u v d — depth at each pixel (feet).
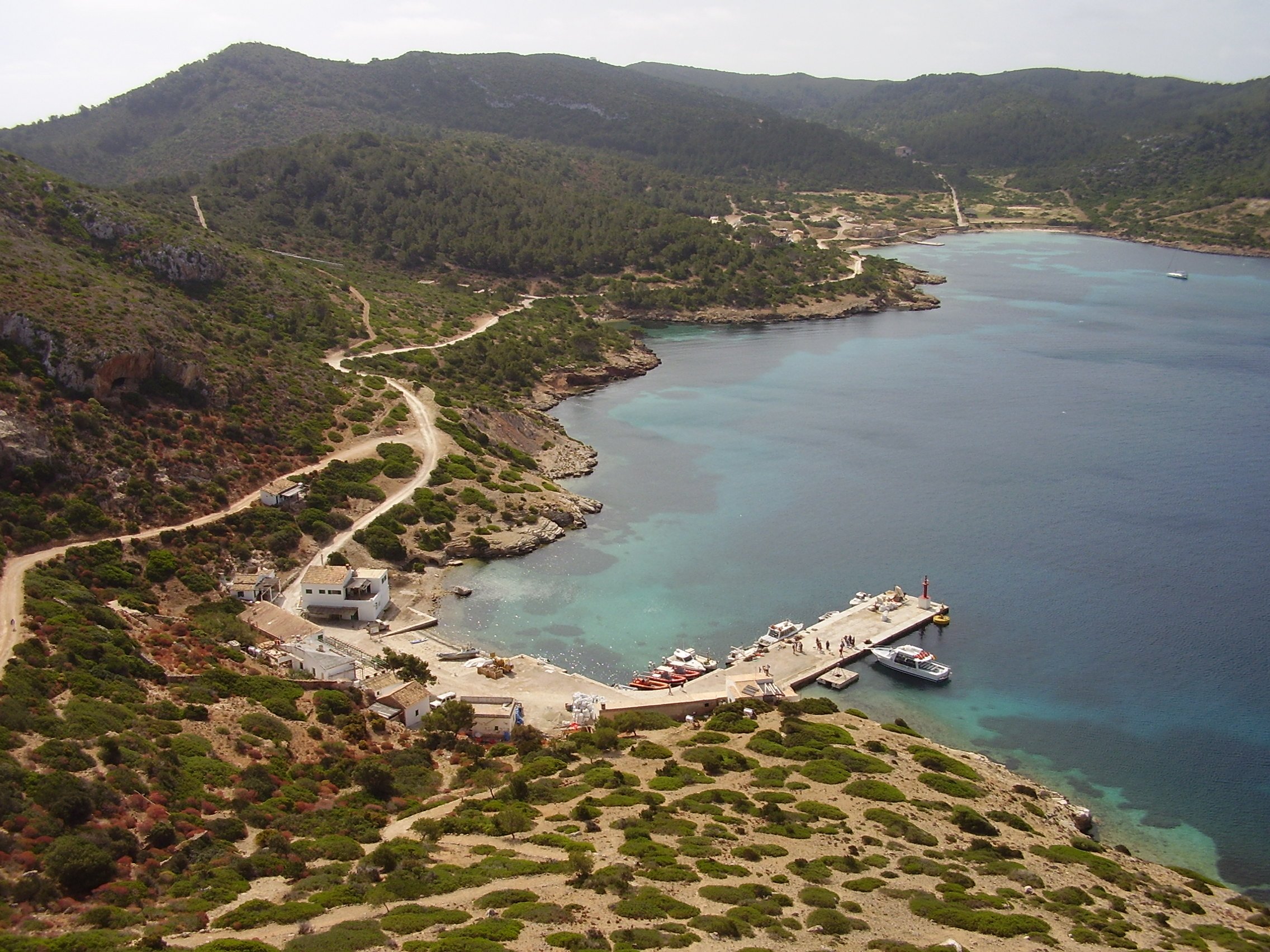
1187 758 318.24
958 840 248.52
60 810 201.05
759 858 224.12
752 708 336.49
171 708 272.31
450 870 208.13
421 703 327.06
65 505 391.45
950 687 360.48
